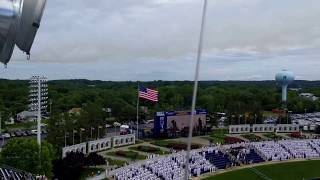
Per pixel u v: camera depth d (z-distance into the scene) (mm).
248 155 176625
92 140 169250
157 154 160500
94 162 134000
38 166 107938
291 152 187250
